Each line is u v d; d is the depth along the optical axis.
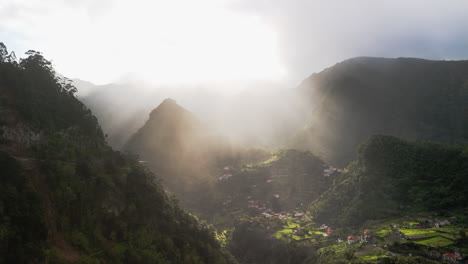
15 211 36.22
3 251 32.97
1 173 38.28
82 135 63.22
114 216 51.09
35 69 67.00
